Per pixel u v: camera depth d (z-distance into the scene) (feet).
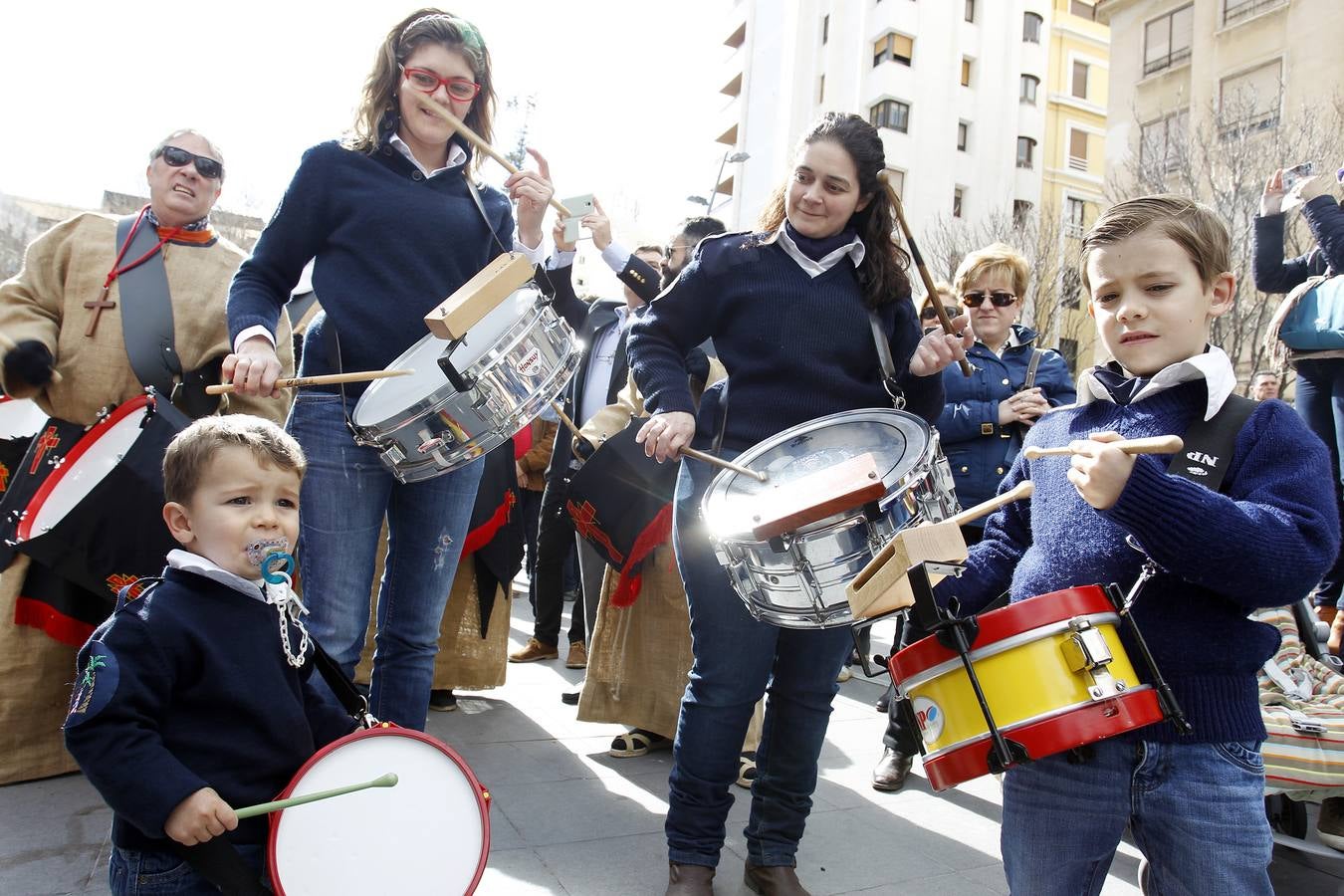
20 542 8.84
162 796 4.91
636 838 9.17
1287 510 5.05
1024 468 6.54
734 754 8.06
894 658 5.64
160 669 5.26
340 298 8.11
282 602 5.64
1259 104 54.54
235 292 8.01
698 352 12.20
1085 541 5.65
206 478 5.77
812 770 8.29
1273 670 10.03
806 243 8.17
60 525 8.73
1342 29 51.90
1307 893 9.06
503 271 7.23
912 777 11.69
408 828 5.58
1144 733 5.30
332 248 8.23
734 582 7.15
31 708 9.65
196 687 5.38
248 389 7.27
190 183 10.50
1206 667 5.24
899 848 9.52
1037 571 5.85
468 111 8.77
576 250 9.75
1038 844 5.61
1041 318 64.69
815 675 8.18
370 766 5.55
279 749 5.55
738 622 7.95
